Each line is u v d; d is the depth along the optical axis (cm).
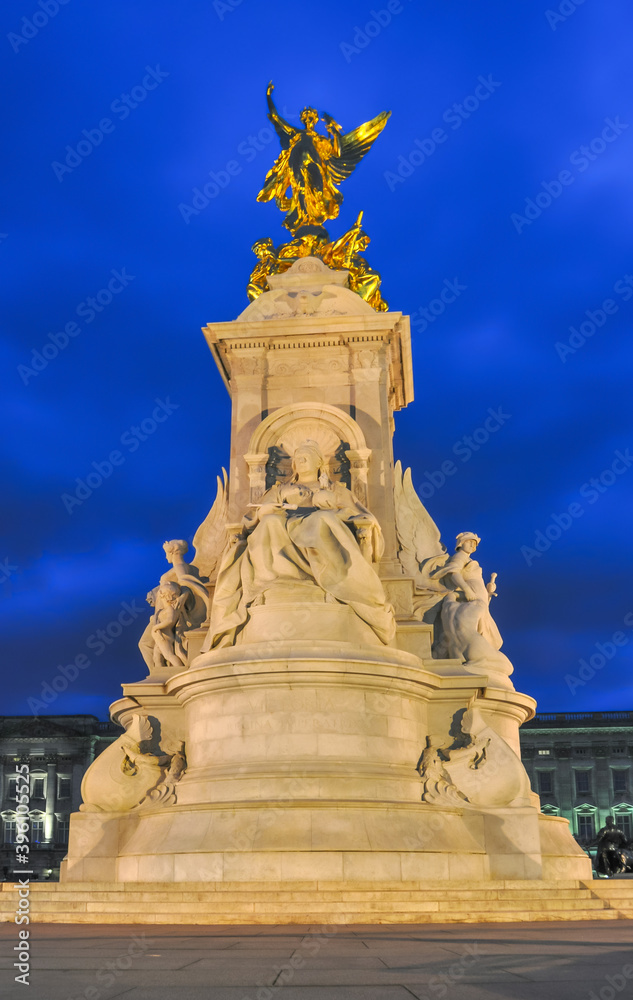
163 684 2031
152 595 2277
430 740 1942
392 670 1847
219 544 2334
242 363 2367
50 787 7769
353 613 1928
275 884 1503
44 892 1510
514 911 1393
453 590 2238
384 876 1606
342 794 1722
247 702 1834
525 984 668
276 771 1739
